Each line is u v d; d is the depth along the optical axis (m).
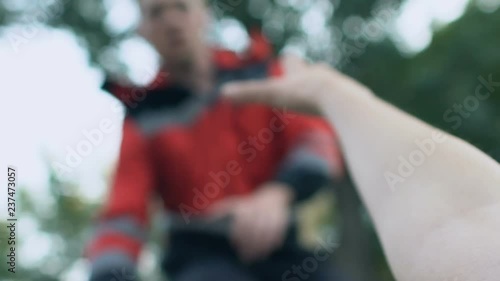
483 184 0.51
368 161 0.59
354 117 0.64
